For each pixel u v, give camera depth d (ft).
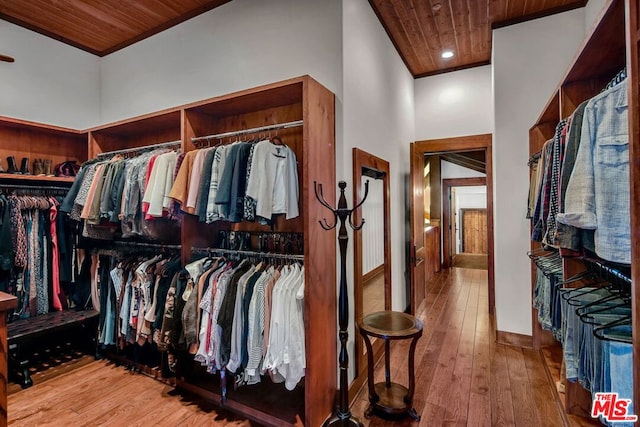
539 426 6.45
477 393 7.63
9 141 9.76
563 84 6.14
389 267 10.52
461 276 21.02
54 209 9.39
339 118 7.53
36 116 10.37
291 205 6.85
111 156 10.19
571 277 5.90
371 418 6.84
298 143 7.78
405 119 13.14
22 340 7.79
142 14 9.74
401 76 12.59
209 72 9.36
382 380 8.34
